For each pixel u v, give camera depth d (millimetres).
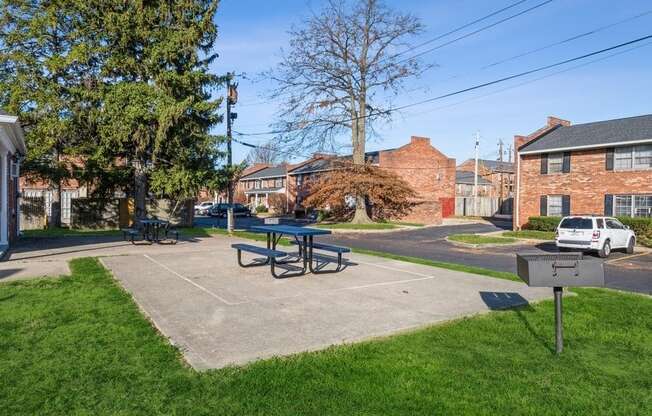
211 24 22203
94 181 24906
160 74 21094
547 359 4824
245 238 19094
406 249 18047
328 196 31516
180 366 4363
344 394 3854
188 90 21750
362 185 30219
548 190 25219
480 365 4590
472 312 6730
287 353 4801
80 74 22312
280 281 8953
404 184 31953
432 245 19688
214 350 4844
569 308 7156
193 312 6430
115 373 4148
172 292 7754
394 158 37656
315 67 28297
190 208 27344
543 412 3645
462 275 10125
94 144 22578
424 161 39469
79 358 4492
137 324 5645
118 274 9484
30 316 5926
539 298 7812
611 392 4047
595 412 3668
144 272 9781
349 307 6910
